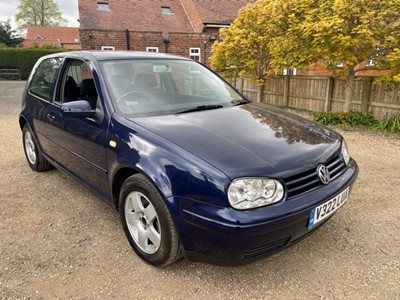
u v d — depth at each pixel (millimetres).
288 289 2193
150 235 2379
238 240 1914
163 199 2150
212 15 21344
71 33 48469
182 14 23297
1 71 22578
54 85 3631
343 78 8734
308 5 7625
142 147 2326
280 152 2221
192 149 2162
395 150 5504
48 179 4168
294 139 2451
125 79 3041
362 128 7305
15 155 5246
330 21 6648
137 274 2348
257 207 1968
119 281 2271
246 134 2424
